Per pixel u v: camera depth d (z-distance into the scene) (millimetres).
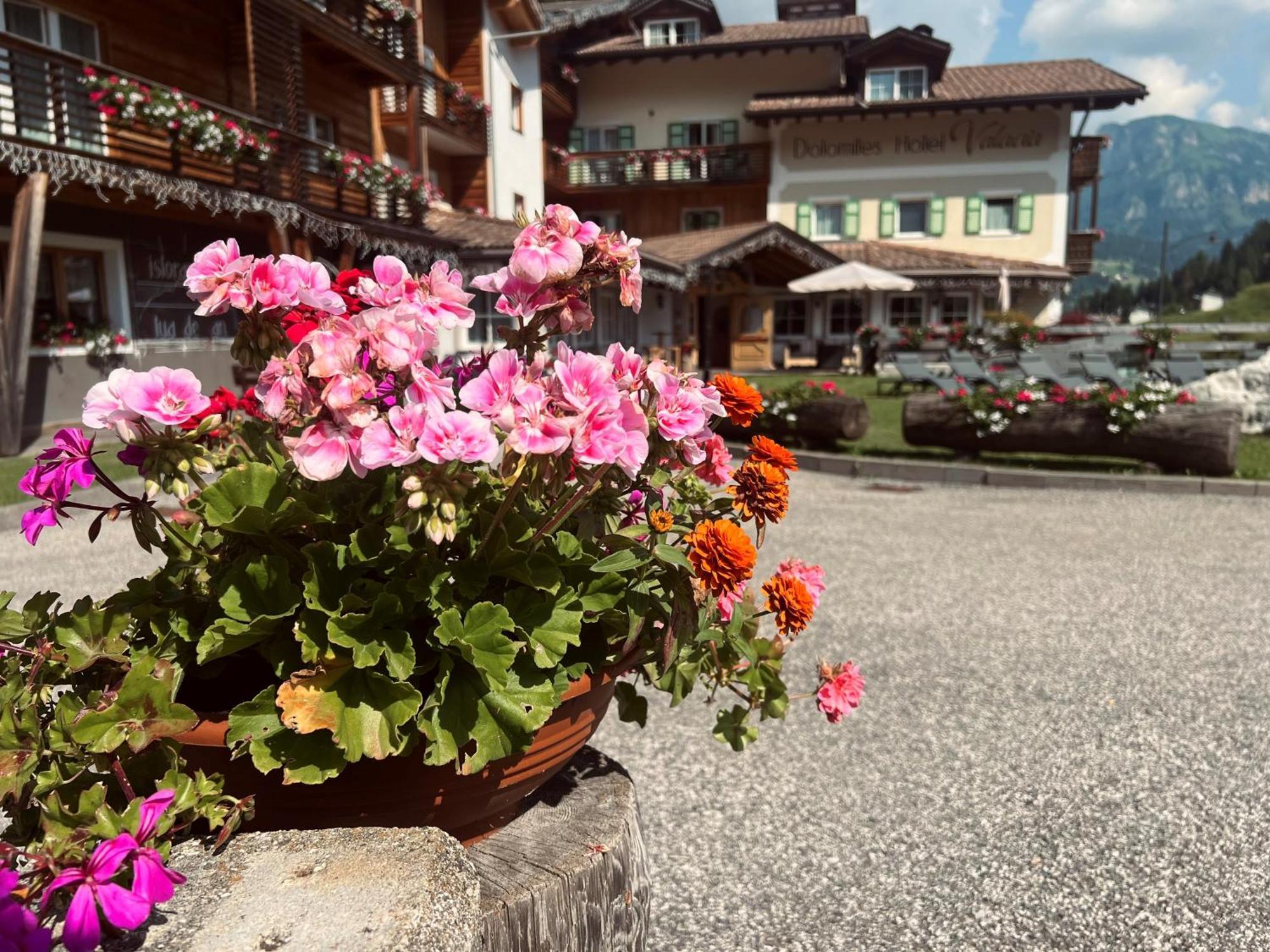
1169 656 4434
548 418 1251
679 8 33344
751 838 2924
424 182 18234
